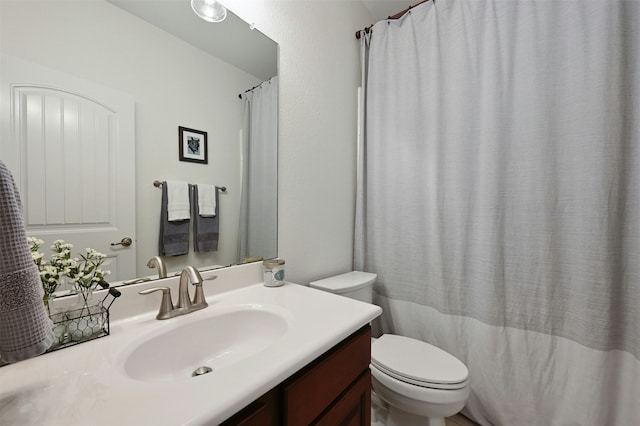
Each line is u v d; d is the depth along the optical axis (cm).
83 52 71
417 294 153
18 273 40
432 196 146
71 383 48
